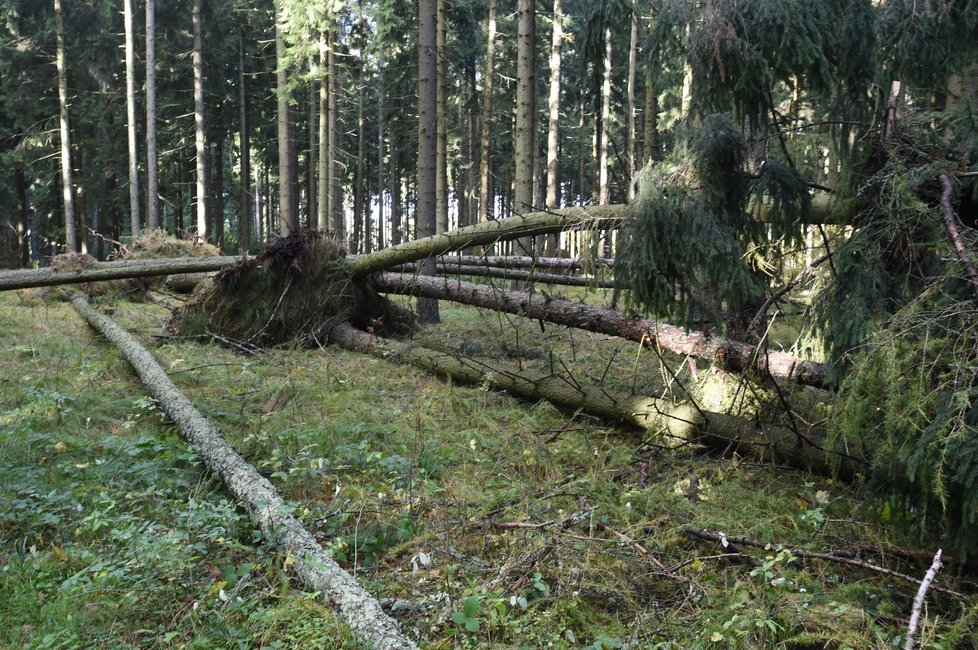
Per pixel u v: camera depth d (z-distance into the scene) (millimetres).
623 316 6297
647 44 5688
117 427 5125
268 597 3055
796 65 5074
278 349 7875
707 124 4867
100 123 26703
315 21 19156
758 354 5395
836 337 4250
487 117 22891
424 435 5242
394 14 19734
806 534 3867
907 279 3998
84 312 8820
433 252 7695
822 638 2809
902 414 3229
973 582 3312
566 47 27266
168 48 26031
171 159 28250
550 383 6230
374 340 7863
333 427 5164
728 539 3643
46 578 3100
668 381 6066
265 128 31562
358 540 3562
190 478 4266
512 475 4641
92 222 36562
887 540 3736
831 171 5434
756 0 4945
